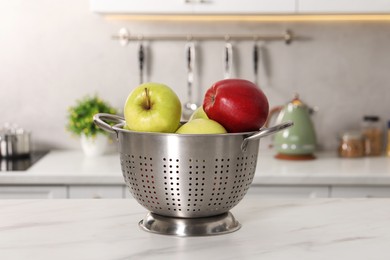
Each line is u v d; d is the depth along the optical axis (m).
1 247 1.08
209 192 1.13
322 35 3.13
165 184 1.13
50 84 3.13
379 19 3.09
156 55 3.13
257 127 1.19
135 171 1.15
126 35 3.10
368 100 3.17
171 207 1.15
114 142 3.12
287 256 1.04
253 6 2.68
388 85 3.16
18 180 2.48
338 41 3.13
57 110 3.14
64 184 2.52
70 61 3.12
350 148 2.93
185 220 1.17
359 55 3.14
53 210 1.36
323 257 1.03
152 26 3.11
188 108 3.11
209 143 1.10
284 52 3.13
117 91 3.14
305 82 3.15
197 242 1.12
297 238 1.15
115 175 2.49
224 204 1.17
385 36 3.13
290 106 2.87
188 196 1.13
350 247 1.09
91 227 1.22
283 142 2.84
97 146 2.89
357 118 3.18
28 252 1.05
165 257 1.03
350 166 2.70
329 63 3.14
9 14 3.08
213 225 1.17
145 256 1.03
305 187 2.53
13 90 3.12
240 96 1.16
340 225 1.24
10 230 1.19
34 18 3.09
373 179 2.50
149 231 1.19
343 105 3.17
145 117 1.13
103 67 3.12
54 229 1.20
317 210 1.38
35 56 3.11
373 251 1.07
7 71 3.11
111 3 2.66
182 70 3.13
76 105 3.13
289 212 1.36
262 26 3.11
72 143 3.16
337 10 2.68
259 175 2.50
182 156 1.10
